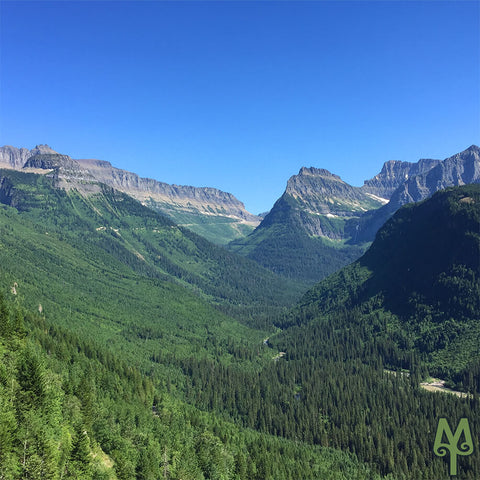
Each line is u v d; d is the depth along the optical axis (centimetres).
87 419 14562
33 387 13250
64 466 11488
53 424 13012
